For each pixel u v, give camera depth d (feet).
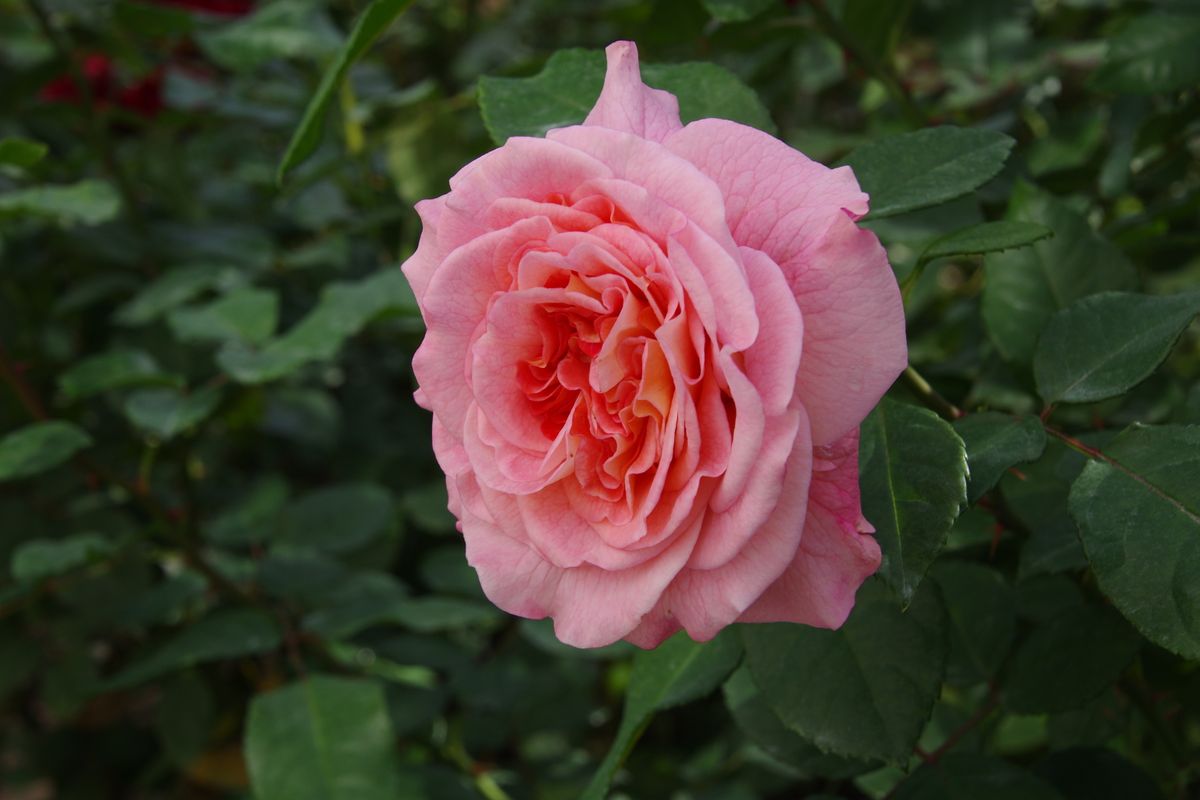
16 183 2.63
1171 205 1.68
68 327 2.95
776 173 1.17
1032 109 2.23
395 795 1.73
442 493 2.48
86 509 2.49
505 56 3.70
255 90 2.75
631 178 1.16
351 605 2.06
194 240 2.64
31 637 2.51
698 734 2.72
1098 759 1.49
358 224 2.59
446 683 2.20
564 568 1.21
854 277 1.13
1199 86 1.73
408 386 3.23
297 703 1.77
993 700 1.48
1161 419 1.60
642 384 1.15
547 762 2.43
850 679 1.31
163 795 3.14
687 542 1.15
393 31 3.89
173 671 2.38
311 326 1.96
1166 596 1.15
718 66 1.38
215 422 2.65
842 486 1.16
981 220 1.59
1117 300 1.30
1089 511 1.20
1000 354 1.51
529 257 1.17
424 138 2.35
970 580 1.54
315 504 2.29
